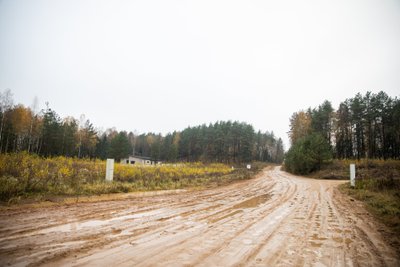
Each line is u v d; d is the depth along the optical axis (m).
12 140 40.09
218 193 12.26
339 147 47.12
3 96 38.44
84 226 5.03
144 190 11.98
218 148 72.25
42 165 14.32
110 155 52.41
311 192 13.13
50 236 4.26
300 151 32.06
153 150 77.69
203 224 5.64
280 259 3.58
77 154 58.09
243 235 4.78
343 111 45.59
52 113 46.03
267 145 102.00
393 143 43.19
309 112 50.91
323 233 5.07
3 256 3.30
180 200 9.42
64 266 3.08
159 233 4.77
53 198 7.95
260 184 18.05
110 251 3.69
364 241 4.54
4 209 6.09
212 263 3.35
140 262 3.30
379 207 8.05
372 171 22.48
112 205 7.60
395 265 3.45
